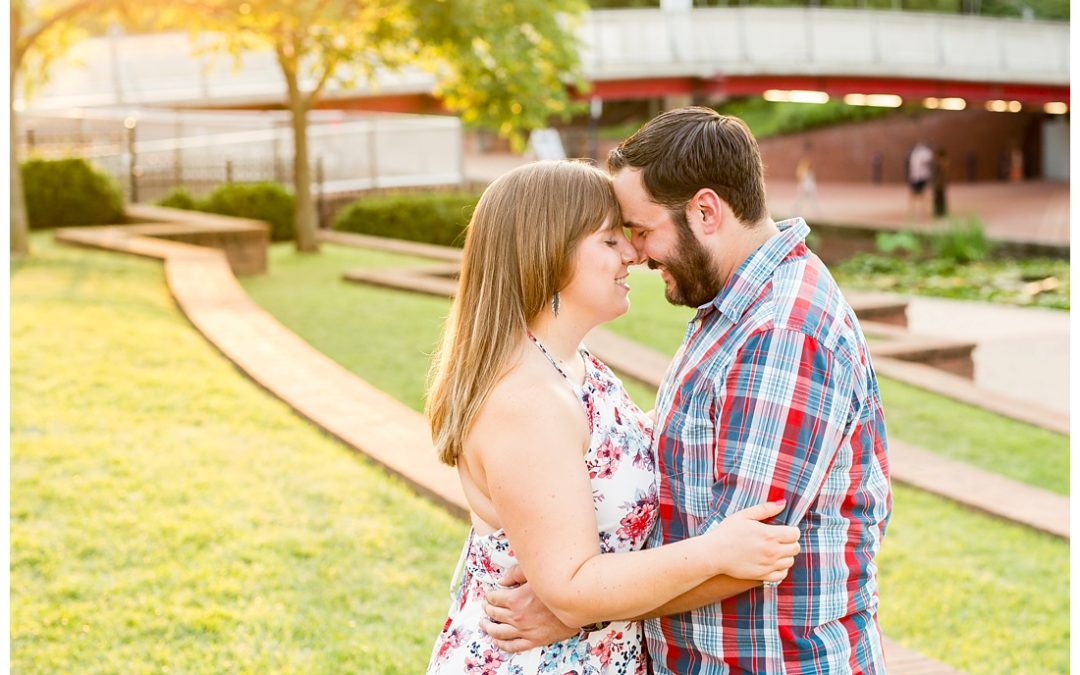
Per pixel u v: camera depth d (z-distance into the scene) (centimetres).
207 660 367
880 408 202
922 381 900
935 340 1048
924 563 527
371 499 509
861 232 2778
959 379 938
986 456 740
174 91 2639
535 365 199
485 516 206
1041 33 3234
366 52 1608
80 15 1447
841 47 3052
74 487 502
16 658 361
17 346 734
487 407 197
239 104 2677
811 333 188
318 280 1270
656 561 186
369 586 427
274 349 773
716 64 2970
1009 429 802
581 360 214
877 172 4562
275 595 414
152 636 381
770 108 5022
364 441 575
